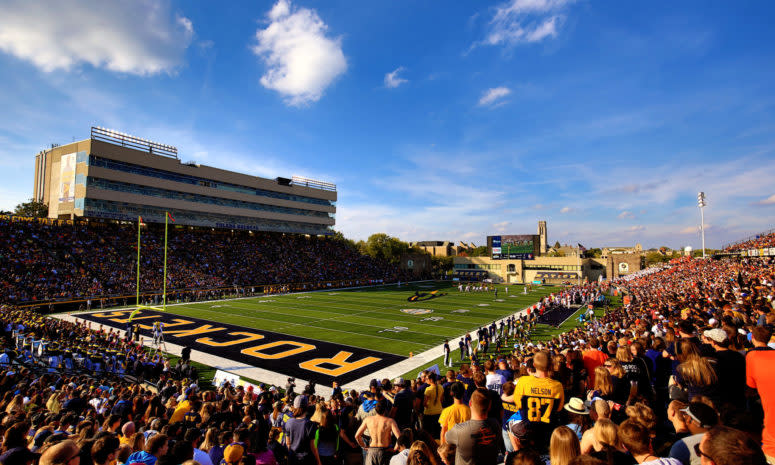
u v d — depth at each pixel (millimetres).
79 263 44844
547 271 89750
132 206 54562
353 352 24609
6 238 42375
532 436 5031
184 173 61125
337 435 6758
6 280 38188
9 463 4086
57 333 24656
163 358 21281
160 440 4934
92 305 41938
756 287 19297
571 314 40125
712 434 2773
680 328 7898
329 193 86375
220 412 7973
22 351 20594
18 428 4738
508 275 92188
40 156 61375
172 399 11391
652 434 4121
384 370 21172
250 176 71375
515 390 5539
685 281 36469
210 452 5734
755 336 4758
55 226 47656
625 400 6148
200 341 27328
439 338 28672
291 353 24359
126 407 9023
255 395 12641
